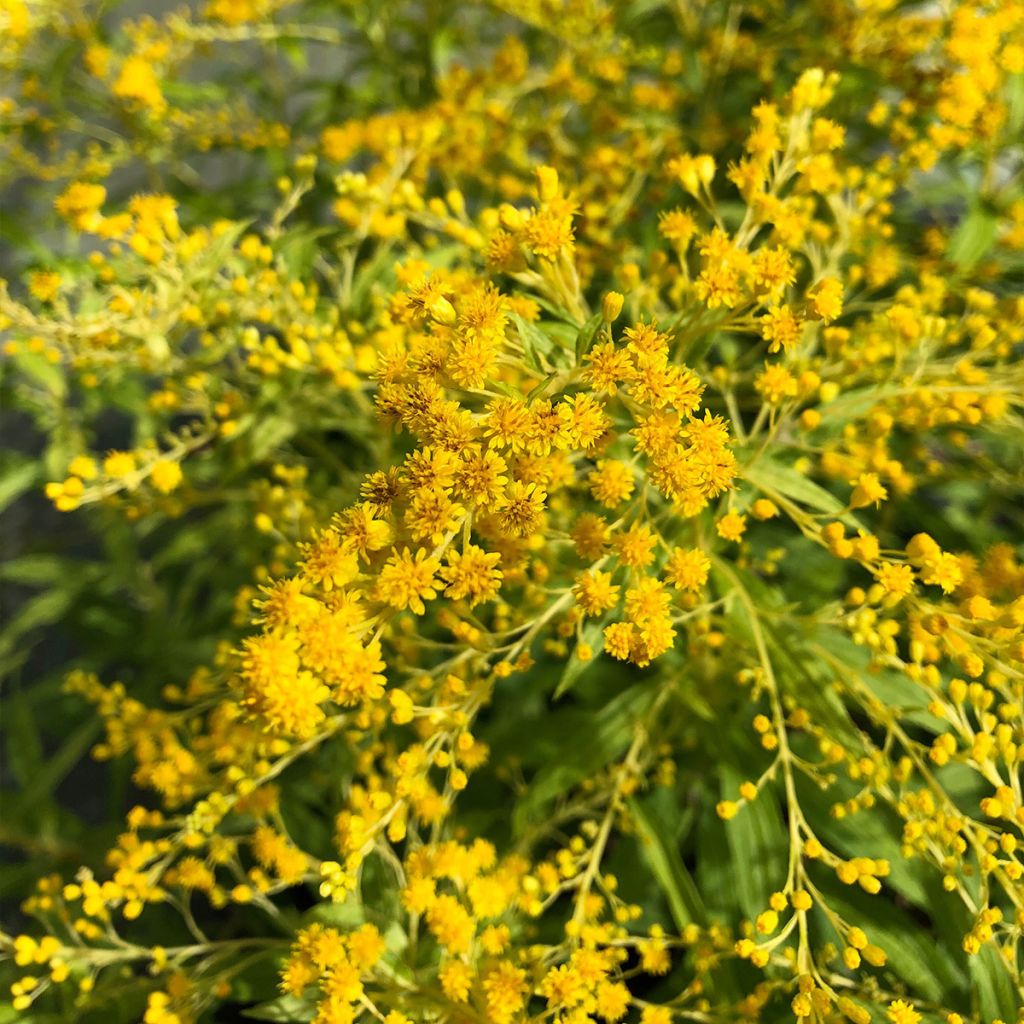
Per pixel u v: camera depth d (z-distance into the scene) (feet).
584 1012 0.43
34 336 0.54
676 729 0.55
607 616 0.46
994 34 0.54
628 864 0.56
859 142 0.64
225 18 0.71
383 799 0.45
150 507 0.56
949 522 0.60
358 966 0.44
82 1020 0.53
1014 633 0.42
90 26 0.69
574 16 0.67
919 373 0.48
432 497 0.39
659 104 0.65
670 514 0.45
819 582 0.57
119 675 0.90
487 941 0.45
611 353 0.41
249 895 0.48
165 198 0.52
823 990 0.42
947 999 0.45
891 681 0.50
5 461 0.78
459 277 0.48
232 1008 0.63
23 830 0.64
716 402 0.54
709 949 0.47
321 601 0.41
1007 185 0.61
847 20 0.62
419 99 0.79
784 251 0.43
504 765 0.56
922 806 0.44
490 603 0.55
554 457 0.44
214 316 0.53
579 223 0.61
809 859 0.49
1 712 0.74
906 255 0.63
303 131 0.78
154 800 0.87
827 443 0.49
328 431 0.77
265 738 0.48
